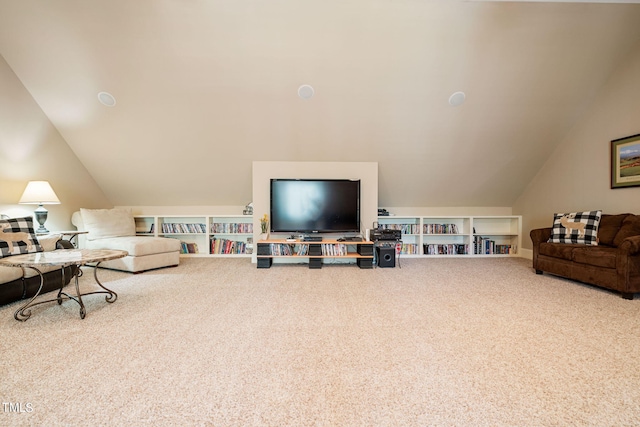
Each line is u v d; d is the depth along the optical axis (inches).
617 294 124.5
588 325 92.3
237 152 189.8
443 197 223.5
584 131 172.2
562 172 187.2
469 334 86.2
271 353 75.3
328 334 86.4
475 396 58.4
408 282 145.7
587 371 67.1
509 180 210.8
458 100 161.2
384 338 83.7
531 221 212.8
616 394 58.9
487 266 184.4
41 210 157.0
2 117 146.7
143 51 138.1
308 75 149.3
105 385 61.7
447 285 139.9
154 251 170.6
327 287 136.7
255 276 157.9
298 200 185.6
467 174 205.3
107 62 142.6
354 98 159.9
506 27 132.0
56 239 136.4
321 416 53.0
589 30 135.4
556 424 51.1
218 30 130.4
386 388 61.0
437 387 61.3
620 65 152.2
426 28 131.0
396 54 140.6
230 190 215.8
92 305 111.7
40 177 168.2
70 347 78.2
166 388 60.8
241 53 139.3
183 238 225.9
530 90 158.6
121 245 164.1
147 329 89.7
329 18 127.0
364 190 197.2
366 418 52.5
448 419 52.2
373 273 165.5
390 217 212.8
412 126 175.0
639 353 75.1
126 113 165.9
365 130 177.3
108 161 194.4
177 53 138.9
